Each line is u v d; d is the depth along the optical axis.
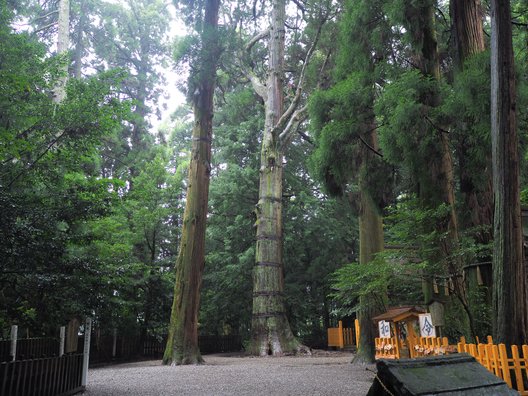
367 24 12.17
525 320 6.93
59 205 8.59
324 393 7.61
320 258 24.94
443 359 3.24
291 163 26.30
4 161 9.32
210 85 16.69
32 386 6.37
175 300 15.64
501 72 7.44
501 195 7.28
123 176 21.56
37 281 7.25
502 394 3.02
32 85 10.56
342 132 11.31
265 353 19.11
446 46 13.44
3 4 11.34
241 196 24.64
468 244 9.19
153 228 21.22
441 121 9.90
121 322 17.14
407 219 9.17
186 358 14.91
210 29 15.59
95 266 8.16
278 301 20.03
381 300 13.55
